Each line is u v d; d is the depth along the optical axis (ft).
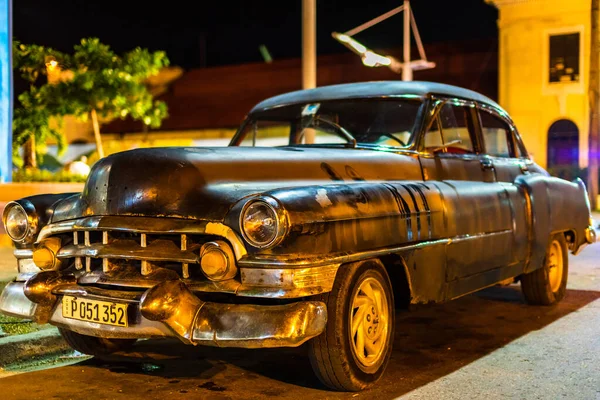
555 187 22.11
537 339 18.53
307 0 41.27
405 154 17.39
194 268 12.89
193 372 15.47
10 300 14.92
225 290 12.35
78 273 13.78
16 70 64.69
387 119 18.53
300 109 20.10
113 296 12.96
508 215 19.04
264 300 12.84
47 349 17.03
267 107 20.89
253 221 12.09
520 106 87.71
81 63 65.57
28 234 14.82
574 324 20.26
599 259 35.99
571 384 14.69
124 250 12.89
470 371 15.58
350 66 94.63
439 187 16.34
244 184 13.67
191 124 102.27
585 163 84.33
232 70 101.71
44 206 14.94
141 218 12.89
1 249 33.06
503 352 17.24
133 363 16.20
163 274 12.79
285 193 12.34
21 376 15.20
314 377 15.03
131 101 67.92
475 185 18.02
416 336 18.88
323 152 15.98
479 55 90.63
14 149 63.10
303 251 12.26
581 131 84.79
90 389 14.28
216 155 14.01
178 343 17.99
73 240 13.87
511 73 88.02
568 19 84.74
